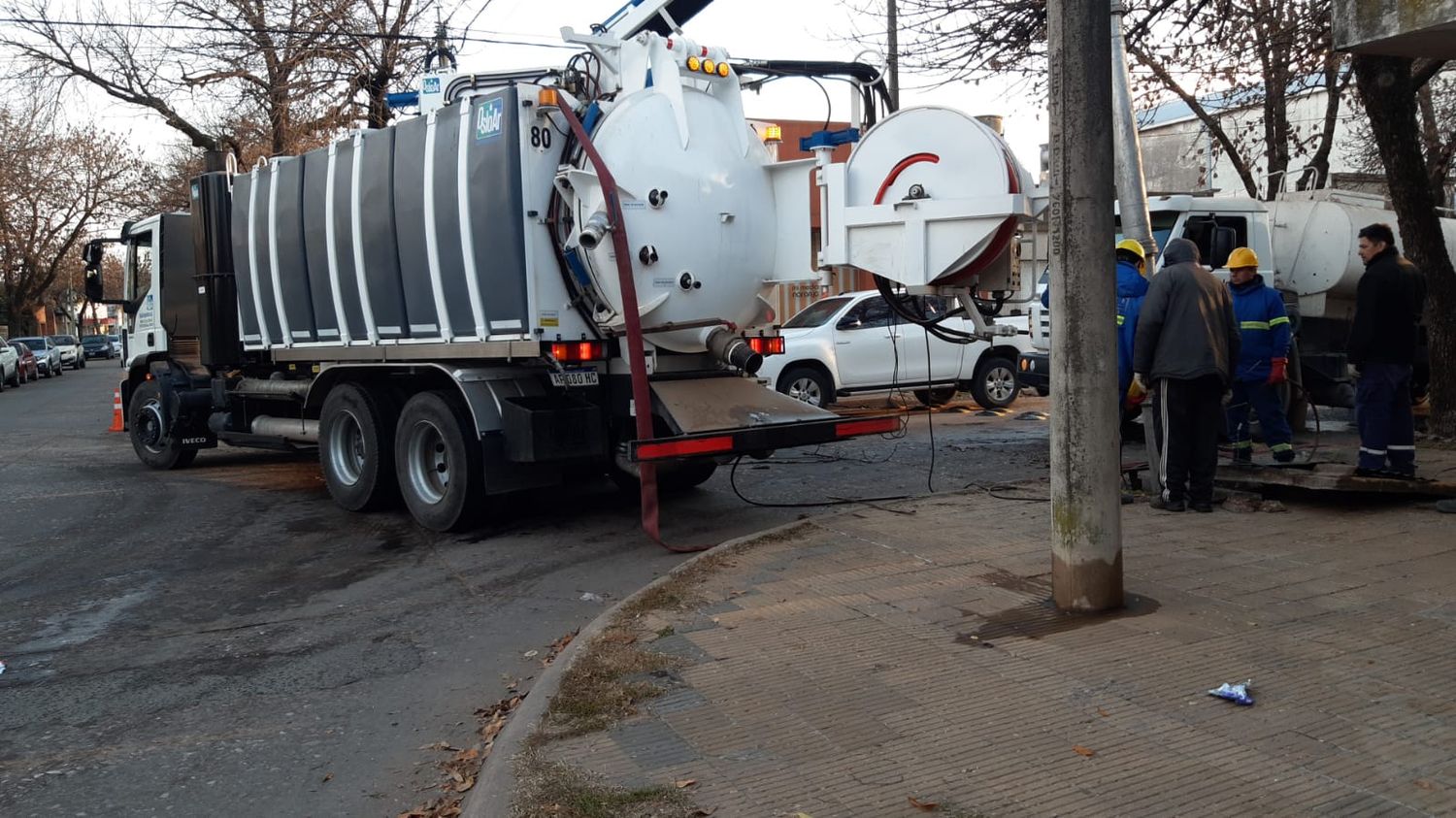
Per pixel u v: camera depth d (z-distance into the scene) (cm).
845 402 1742
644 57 784
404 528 888
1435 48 645
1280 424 880
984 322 744
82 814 394
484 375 820
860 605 558
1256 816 326
